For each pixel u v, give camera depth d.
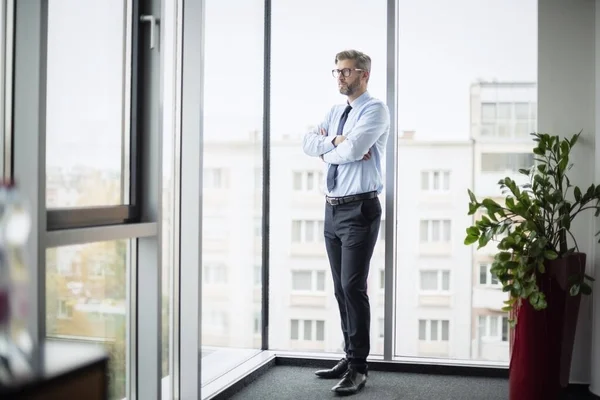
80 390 1.27
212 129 3.35
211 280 3.35
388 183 3.86
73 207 2.23
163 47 2.63
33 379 1.17
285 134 4.07
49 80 2.13
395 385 3.55
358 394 3.38
